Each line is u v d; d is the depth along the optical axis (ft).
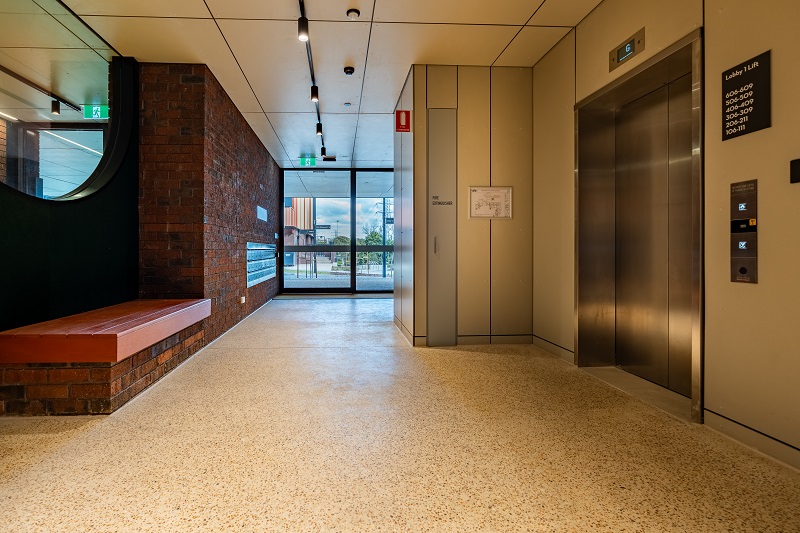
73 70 15.05
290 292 35.06
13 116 18.43
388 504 5.70
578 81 12.71
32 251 10.34
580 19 12.49
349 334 17.85
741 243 7.50
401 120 16.12
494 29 13.10
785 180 6.73
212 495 5.91
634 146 11.91
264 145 27.02
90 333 8.82
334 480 6.31
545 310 14.83
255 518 5.38
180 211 14.78
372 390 10.55
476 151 15.64
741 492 6.00
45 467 6.71
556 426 8.34
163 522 5.30
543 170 14.94
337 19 12.50
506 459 6.98
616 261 12.73
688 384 10.12
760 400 7.20
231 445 7.49
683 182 10.27
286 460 6.94
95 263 12.60
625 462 6.89
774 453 6.98
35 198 10.43
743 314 7.49
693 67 8.39
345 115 21.06
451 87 15.56
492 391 10.48
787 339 6.76
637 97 11.64
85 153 23.21
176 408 9.31
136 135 14.66
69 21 12.37
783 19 6.73
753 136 7.25
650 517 5.42
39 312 10.53
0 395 8.82
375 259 36.01
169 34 13.15
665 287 10.85
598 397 10.05
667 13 9.14
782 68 6.75
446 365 12.92
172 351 12.32
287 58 14.88
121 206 13.82
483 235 15.70
